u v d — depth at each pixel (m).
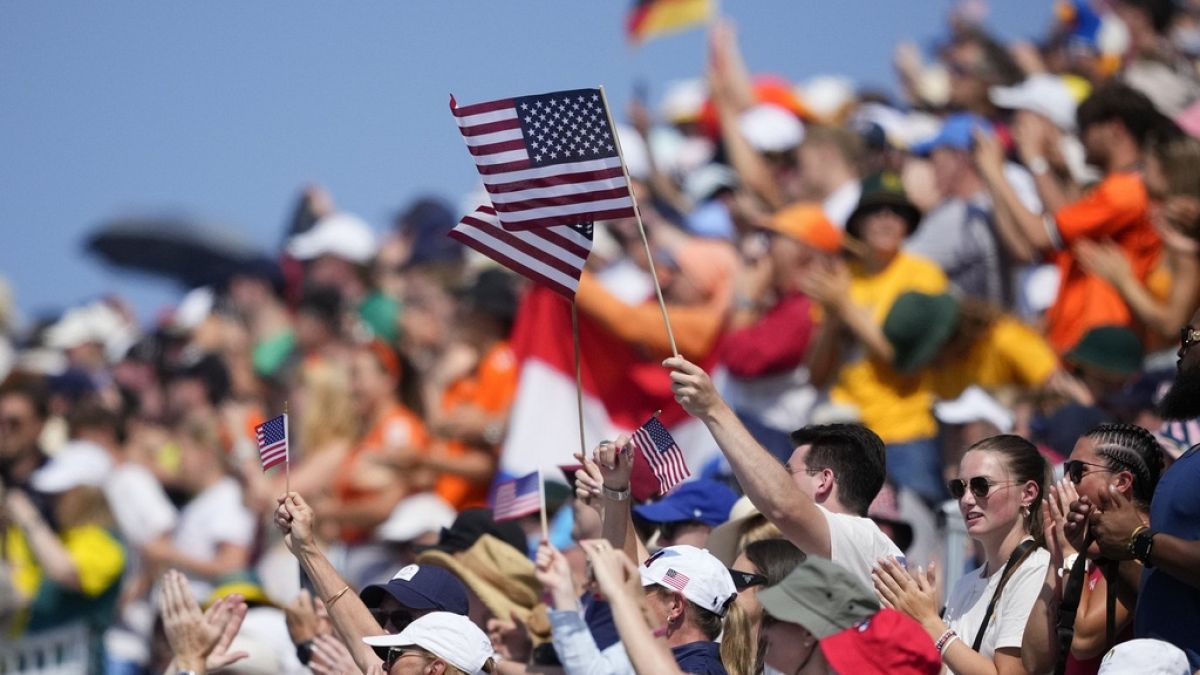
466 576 34.94
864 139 55.12
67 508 53.19
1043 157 50.47
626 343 49.38
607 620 29.81
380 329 64.19
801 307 45.25
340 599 30.67
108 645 53.81
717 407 27.16
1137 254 43.09
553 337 50.12
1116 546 25.36
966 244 48.06
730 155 57.81
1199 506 25.72
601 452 29.44
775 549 29.78
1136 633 26.31
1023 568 27.77
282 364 63.62
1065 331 43.53
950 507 37.47
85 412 56.50
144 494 56.56
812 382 44.53
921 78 63.88
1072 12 64.12
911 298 42.56
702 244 50.62
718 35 61.56
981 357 42.16
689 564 27.34
